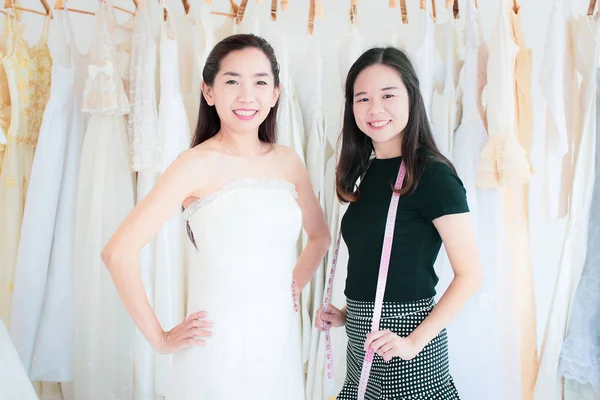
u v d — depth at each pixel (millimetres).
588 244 1761
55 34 1892
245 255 1228
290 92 1950
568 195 1794
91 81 1807
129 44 1955
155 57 1843
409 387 1251
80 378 1926
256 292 1238
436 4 2178
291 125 1949
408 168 1291
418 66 1775
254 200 1243
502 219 1789
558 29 1687
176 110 1848
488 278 1779
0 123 1929
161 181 1235
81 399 1922
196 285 1285
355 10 1881
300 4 2287
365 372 1277
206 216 1237
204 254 1252
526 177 1685
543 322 2273
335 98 2277
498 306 1790
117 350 1940
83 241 1933
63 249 1957
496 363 1786
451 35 1840
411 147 1308
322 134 1982
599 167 1759
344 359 1919
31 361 1919
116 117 1922
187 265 1933
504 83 1691
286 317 1306
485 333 1779
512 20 1769
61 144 1925
